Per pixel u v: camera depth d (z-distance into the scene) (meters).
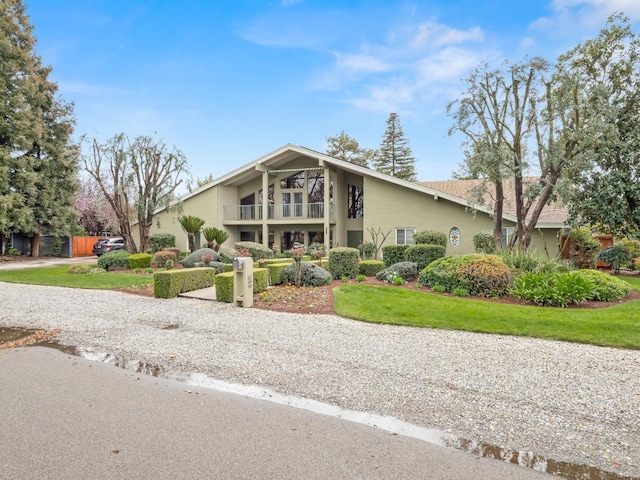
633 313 7.02
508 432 3.22
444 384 4.17
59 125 23.78
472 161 12.27
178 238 22.23
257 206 22.00
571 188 12.02
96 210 31.28
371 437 3.12
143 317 7.39
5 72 20.19
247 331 6.32
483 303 8.09
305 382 4.25
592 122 11.60
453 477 2.61
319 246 18.67
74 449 2.89
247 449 2.91
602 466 2.76
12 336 6.24
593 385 4.14
